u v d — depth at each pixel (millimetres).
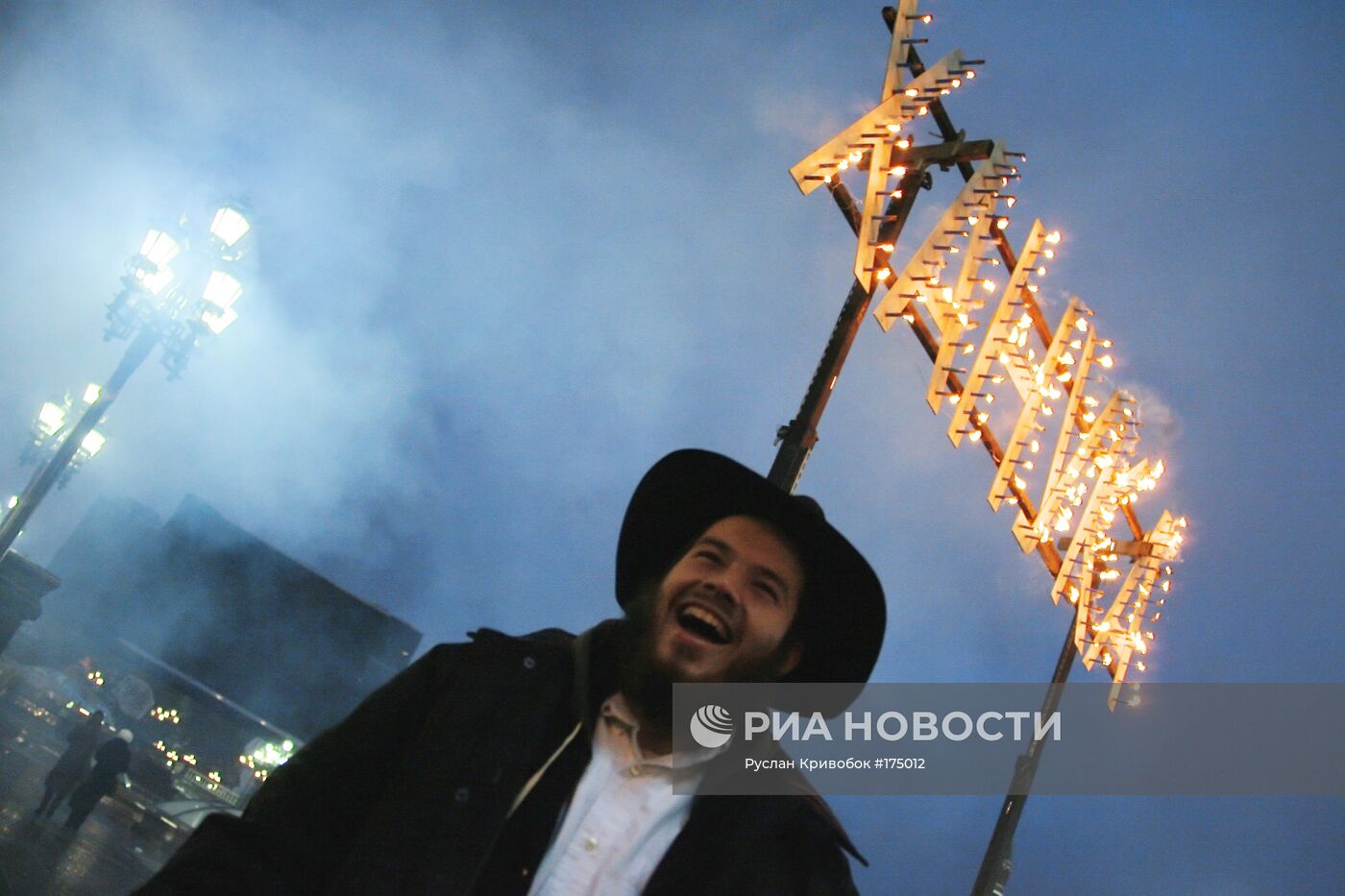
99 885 9805
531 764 1610
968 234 5691
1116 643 9859
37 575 12805
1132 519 10070
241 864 1538
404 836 1498
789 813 1653
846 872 1693
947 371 6152
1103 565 9211
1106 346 7746
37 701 28312
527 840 1572
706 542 1816
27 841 10336
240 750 43906
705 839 1619
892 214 5609
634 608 1819
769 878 1598
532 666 1696
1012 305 6660
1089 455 8133
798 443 5082
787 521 1823
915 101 5426
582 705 1673
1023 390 7074
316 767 1634
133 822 17656
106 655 45562
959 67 5453
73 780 12734
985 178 5496
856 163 5398
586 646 1741
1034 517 7859
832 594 1880
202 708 44188
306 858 1569
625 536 1984
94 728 12867
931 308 5629
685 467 1909
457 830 1512
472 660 1702
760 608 1752
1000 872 9625
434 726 1604
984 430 6891
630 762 1662
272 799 1617
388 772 1640
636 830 1613
